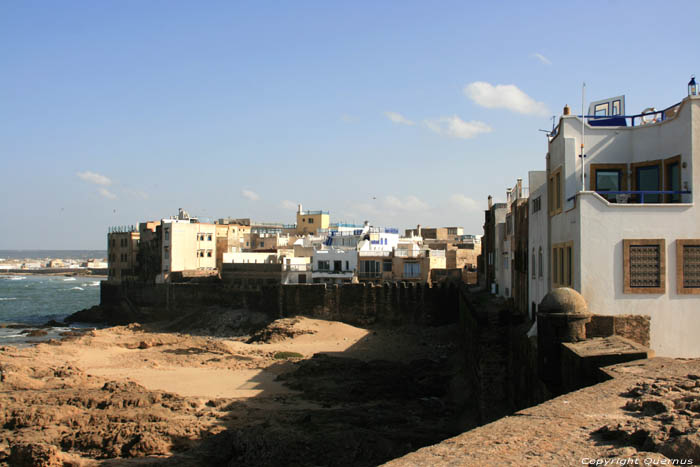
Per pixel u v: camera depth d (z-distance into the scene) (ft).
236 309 304.30
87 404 127.54
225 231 398.21
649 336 75.97
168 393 136.77
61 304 498.28
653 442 33.88
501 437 38.45
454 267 342.44
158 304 340.59
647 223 77.10
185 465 93.25
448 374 162.30
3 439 104.47
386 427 112.57
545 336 70.79
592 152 88.84
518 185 149.18
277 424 114.01
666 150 83.92
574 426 39.91
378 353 207.82
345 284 267.18
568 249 85.71
